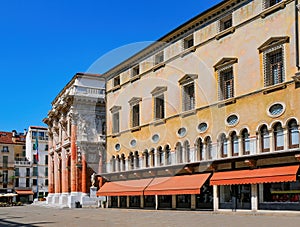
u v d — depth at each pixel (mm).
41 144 97625
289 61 27109
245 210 28891
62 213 35719
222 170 30766
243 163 29328
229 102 31219
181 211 32062
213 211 30625
